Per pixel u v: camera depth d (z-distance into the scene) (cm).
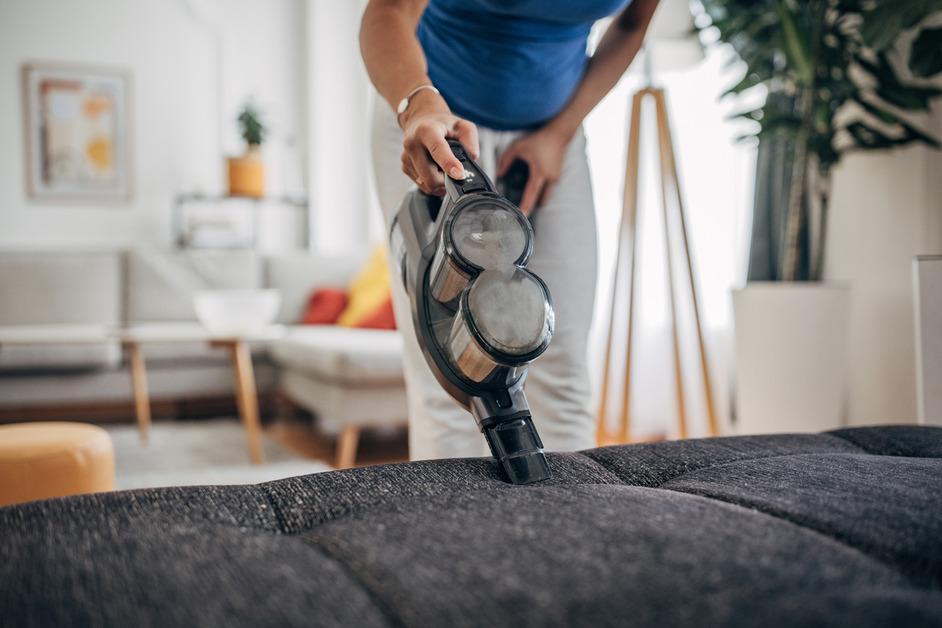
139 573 39
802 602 35
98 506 49
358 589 38
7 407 321
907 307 232
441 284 64
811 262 270
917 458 66
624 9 114
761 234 287
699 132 318
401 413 260
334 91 452
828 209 266
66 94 416
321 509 51
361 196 460
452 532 43
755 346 222
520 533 43
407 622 35
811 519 47
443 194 74
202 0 432
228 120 444
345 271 396
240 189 413
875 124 240
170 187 434
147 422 307
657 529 43
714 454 67
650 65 259
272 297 268
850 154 252
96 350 319
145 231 431
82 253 353
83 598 37
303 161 457
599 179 330
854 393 254
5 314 336
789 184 265
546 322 61
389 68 88
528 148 108
